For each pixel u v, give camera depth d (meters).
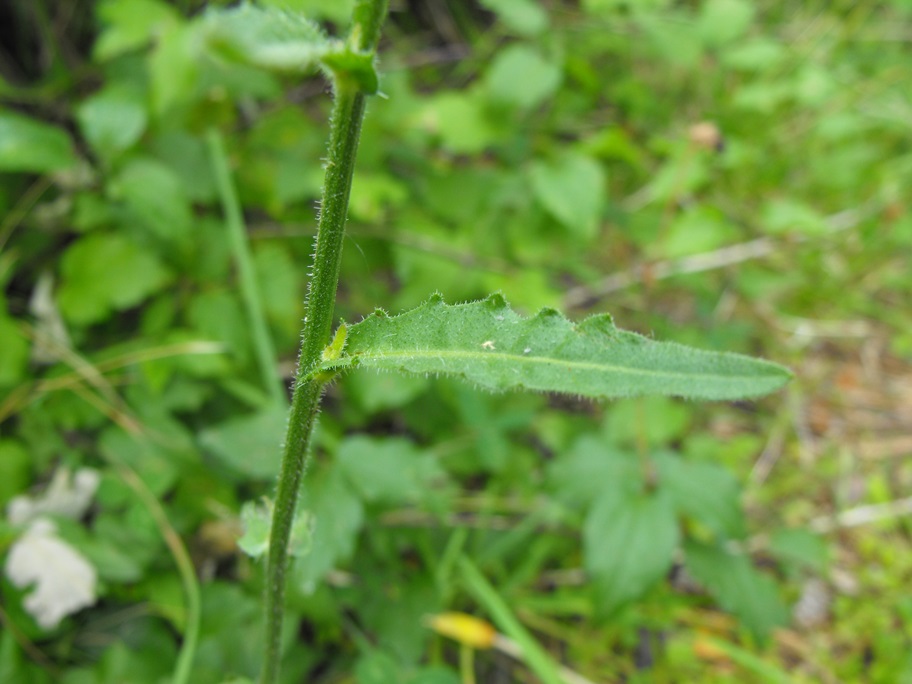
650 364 0.12
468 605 0.31
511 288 0.36
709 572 0.30
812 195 0.54
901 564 0.35
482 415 0.32
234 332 0.32
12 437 0.29
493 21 0.56
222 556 0.28
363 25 0.11
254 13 0.11
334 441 0.29
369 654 0.25
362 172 0.38
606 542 0.28
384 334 0.12
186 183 0.35
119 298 0.31
